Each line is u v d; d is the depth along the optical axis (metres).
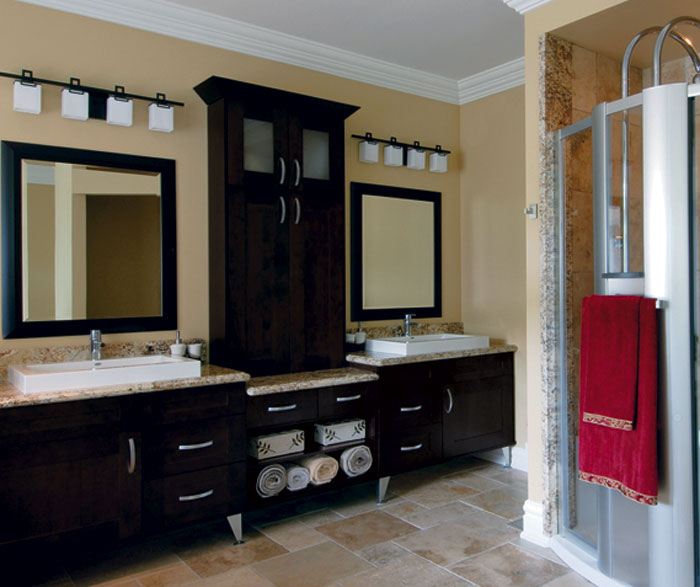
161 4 2.88
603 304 2.16
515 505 3.11
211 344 3.04
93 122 2.77
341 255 3.27
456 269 4.21
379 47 3.49
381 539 2.68
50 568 2.40
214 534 2.75
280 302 3.04
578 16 2.48
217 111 2.96
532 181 2.70
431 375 3.35
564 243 2.59
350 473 3.02
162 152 2.96
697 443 1.98
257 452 2.76
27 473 2.11
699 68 2.26
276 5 2.94
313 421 2.94
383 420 3.13
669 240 2.02
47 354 2.63
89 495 2.24
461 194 4.21
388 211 3.85
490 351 3.62
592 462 2.19
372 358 3.14
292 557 2.50
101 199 2.79
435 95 4.08
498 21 3.14
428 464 3.33
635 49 2.78
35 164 2.62
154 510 2.39
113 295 2.81
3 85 2.54
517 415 3.79
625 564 2.14
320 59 3.48
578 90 2.74
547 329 2.62
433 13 3.04
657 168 2.05
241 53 3.22
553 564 2.43
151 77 2.93
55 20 2.67
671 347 2.00
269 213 3.01
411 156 3.88
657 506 2.03
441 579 2.30
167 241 2.96
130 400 2.33
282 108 3.04
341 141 3.28
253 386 2.71
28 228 2.60
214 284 3.01
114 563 2.45
